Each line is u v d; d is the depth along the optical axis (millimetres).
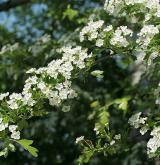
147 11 4926
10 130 4574
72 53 4797
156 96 5613
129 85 9094
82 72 4875
